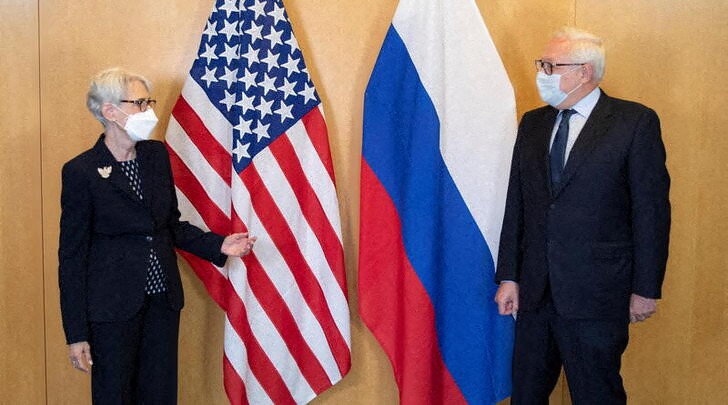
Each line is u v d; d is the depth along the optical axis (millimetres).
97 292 2344
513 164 2615
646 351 3008
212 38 2785
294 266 2844
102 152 2361
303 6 2973
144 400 2506
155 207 2422
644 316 2361
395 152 2805
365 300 2812
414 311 2756
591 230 2375
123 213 2355
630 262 2391
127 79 2354
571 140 2465
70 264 2311
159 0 2881
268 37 2771
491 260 2818
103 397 2363
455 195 2797
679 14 2834
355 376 3105
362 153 2795
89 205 2326
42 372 2932
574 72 2402
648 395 3010
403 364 2791
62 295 2309
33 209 2883
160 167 2473
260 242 2779
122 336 2365
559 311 2400
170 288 2455
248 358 2797
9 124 2846
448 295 2834
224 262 2619
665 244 2340
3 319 2908
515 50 3088
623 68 2986
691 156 2848
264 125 2771
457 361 2848
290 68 2799
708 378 2848
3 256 2887
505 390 2850
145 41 2887
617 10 2988
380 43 3014
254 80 2758
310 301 2863
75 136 2877
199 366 3008
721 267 2797
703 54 2791
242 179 2721
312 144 2828
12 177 2865
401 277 2816
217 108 2799
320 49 2990
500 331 2834
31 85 2846
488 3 3061
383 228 2807
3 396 2932
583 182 2379
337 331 2881
